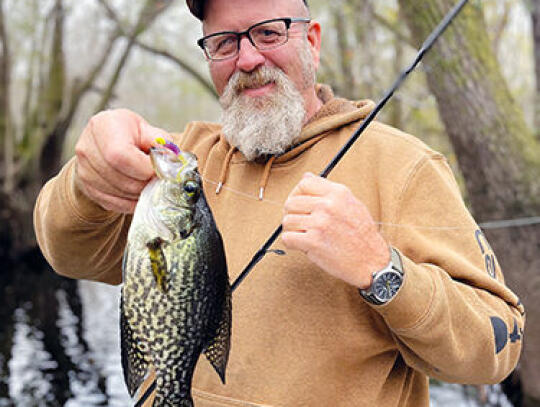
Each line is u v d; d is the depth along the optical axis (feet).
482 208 18.31
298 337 6.20
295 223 5.31
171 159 5.51
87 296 40.19
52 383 24.13
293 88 6.95
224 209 7.07
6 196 47.88
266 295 6.36
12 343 29.32
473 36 17.26
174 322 5.40
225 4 6.98
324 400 6.10
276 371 6.19
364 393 6.16
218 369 5.60
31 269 48.49
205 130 8.10
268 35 6.91
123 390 23.65
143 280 5.35
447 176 6.59
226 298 5.68
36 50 52.49
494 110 17.63
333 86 34.83
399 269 5.37
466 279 6.05
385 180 6.42
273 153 6.92
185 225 5.41
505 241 17.98
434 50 17.06
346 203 5.28
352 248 5.25
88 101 67.87
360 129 5.88
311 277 6.27
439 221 6.22
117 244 7.28
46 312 35.73
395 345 6.24
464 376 5.96
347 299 6.17
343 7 31.83
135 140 5.84
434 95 17.97
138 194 5.80
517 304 6.44
